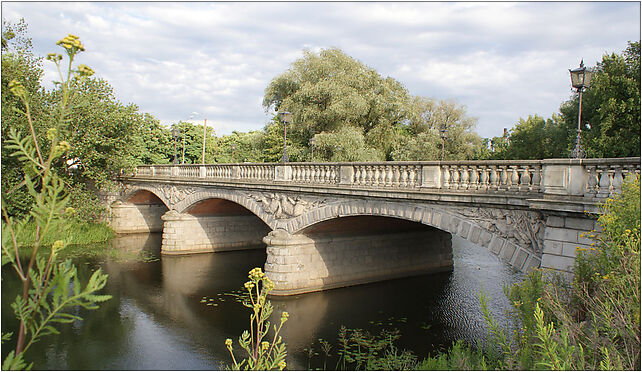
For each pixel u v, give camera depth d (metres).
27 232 28.05
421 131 48.59
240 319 19.41
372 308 20.80
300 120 37.97
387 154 42.25
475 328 18.31
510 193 13.15
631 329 7.36
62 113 4.95
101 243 34.78
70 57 4.97
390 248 25.78
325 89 36.50
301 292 22.50
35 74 28.06
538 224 12.50
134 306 20.95
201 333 17.91
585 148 29.11
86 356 15.66
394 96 41.59
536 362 7.48
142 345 16.72
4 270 24.44
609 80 29.77
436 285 24.56
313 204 21.09
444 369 10.52
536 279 9.95
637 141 27.41
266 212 24.12
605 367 6.94
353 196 18.61
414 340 17.11
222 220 34.03
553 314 9.02
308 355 15.69
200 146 65.19
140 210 40.94
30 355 15.59
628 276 7.77
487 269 28.64
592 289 9.26
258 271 8.27
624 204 9.09
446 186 15.18
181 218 32.31
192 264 29.17
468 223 14.46
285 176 22.67
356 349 16.25
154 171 37.06
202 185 29.33
